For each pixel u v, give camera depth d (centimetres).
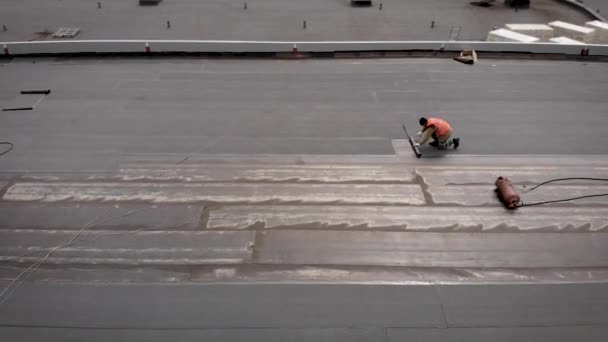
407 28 2066
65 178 880
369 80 1345
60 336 573
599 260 700
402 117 1134
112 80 1328
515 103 1212
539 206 814
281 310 611
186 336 574
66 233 743
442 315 607
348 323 594
